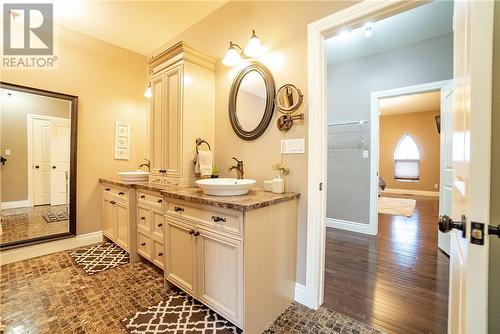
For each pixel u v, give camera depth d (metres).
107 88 3.05
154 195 2.16
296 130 1.78
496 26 0.87
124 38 2.96
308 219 1.70
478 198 0.57
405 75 3.06
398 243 2.93
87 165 2.88
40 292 1.83
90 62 2.90
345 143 3.56
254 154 2.05
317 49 1.66
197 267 1.61
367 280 2.03
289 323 1.53
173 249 1.82
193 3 2.31
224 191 1.61
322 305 1.70
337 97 3.65
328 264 2.34
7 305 1.67
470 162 0.58
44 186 2.63
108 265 2.32
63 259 2.44
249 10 2.10
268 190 1.85
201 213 1.58
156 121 2.46
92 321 1.51
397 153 7.47
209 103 2.36
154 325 1.49
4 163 2.42
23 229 2.50
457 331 0.79
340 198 3.61
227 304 1.43
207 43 2.49
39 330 1.43
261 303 1.45
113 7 2.36
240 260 1.35
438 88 2.83
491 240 0.93
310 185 1.69
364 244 2.90
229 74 2.27
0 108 2.39
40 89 2.54
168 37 2.92
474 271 0.58
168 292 1.86
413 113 7.17
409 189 7.22
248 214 1.34
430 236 3.21
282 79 1.86
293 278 1.76
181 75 2.15
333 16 1.58
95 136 2.94
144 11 2.43
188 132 2.19
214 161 2.39
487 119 0.57
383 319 1.54
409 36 2.83
